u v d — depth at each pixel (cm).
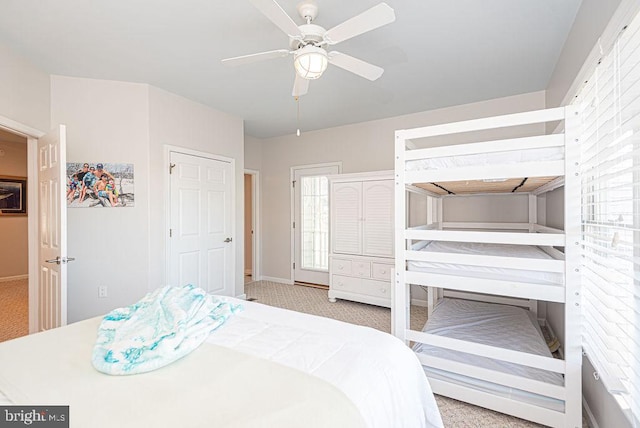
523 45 244
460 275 192
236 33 228
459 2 193
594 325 158
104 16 207
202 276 374
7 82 246
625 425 131
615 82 142
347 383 103
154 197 321
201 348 127
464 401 189
